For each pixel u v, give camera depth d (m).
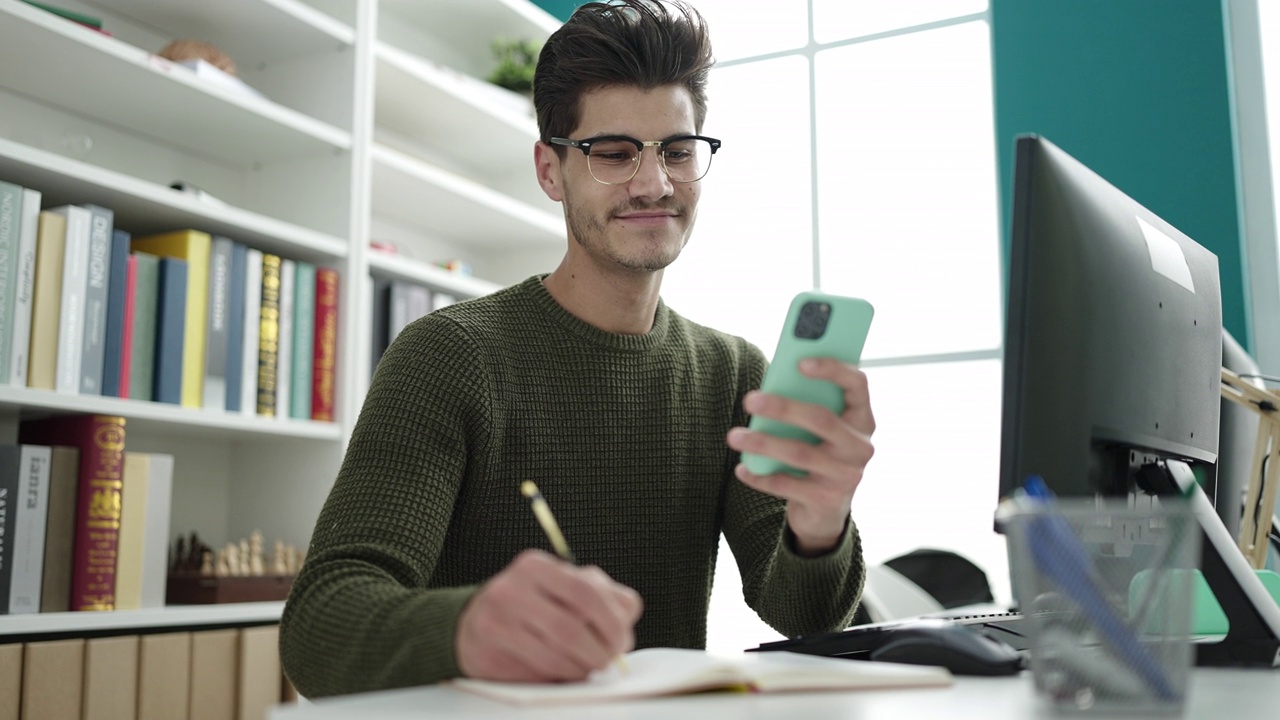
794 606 1.11
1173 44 3.13
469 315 1.28
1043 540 0.60
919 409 3.46
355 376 2.46
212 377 2.13
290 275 2.33
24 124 2.17
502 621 0.66
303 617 0.88
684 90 1.32
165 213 2.14
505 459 1.25
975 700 0.63
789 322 0.85
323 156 2.55
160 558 2.00
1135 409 0.98
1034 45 3.29
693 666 0.70
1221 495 1.48
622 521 1.31
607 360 1.33
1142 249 1.03
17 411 1.90
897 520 3.44
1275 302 2.98
